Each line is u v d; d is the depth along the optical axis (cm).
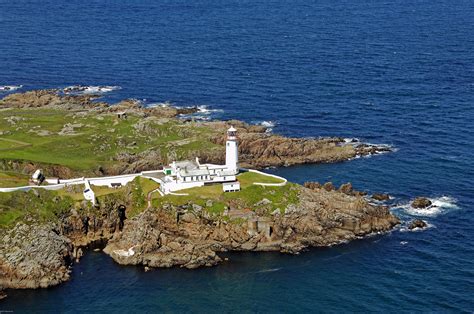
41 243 17450
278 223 18762
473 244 18675
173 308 16262
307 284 17138
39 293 16775
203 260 17912
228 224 18612
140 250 18088
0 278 16962
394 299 16400
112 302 16462
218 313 16075
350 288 16925
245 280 17325
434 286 16850
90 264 17988
